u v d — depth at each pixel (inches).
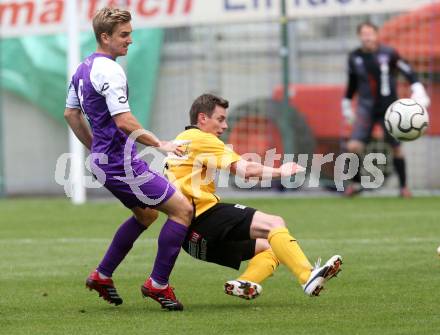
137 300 956.0
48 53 2244.1
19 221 1692.9
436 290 967.6
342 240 1358.3
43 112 2279.8
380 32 2132.1
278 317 847.1
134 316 865.5
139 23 2090.3
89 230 1546.5
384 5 2003.0
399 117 1160.2
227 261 904.3
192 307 908.6
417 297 930.1
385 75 1897.1
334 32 2203.5
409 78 1889.8
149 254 1274.6
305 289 838.5
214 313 873.5
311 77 2217.0
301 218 1635.1
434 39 2108.8
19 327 822.5
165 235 872.9
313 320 829.8
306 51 2219.5
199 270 1140.5
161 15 2082.9
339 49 2198.6
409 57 2126.0
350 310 872.9
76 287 1036.5
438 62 2113.7
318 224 1547.7
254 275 895.1
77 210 1860.2
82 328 813.2
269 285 1024.9
